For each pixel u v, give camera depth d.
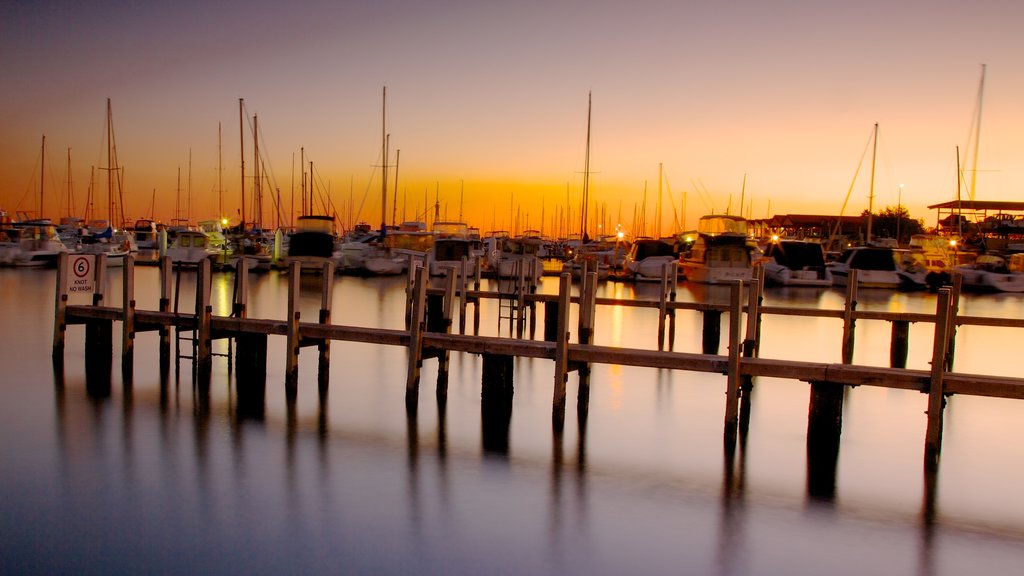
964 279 51.88
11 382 18.00
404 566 9.59
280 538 10.25
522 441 14.45
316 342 17.44
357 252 56.03
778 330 31.89
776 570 9.74
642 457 13.75
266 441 14.16
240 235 62.97
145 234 69.50
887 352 26.77
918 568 9.91
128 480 12.18
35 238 56.44
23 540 10.11
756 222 89.75
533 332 27.27
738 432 15.23
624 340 27.98
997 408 18.00
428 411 16.30
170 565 9.50
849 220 110.12
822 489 12.43
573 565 9.72
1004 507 11.93
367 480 12.34
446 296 19.38
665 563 9.84
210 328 17.67
